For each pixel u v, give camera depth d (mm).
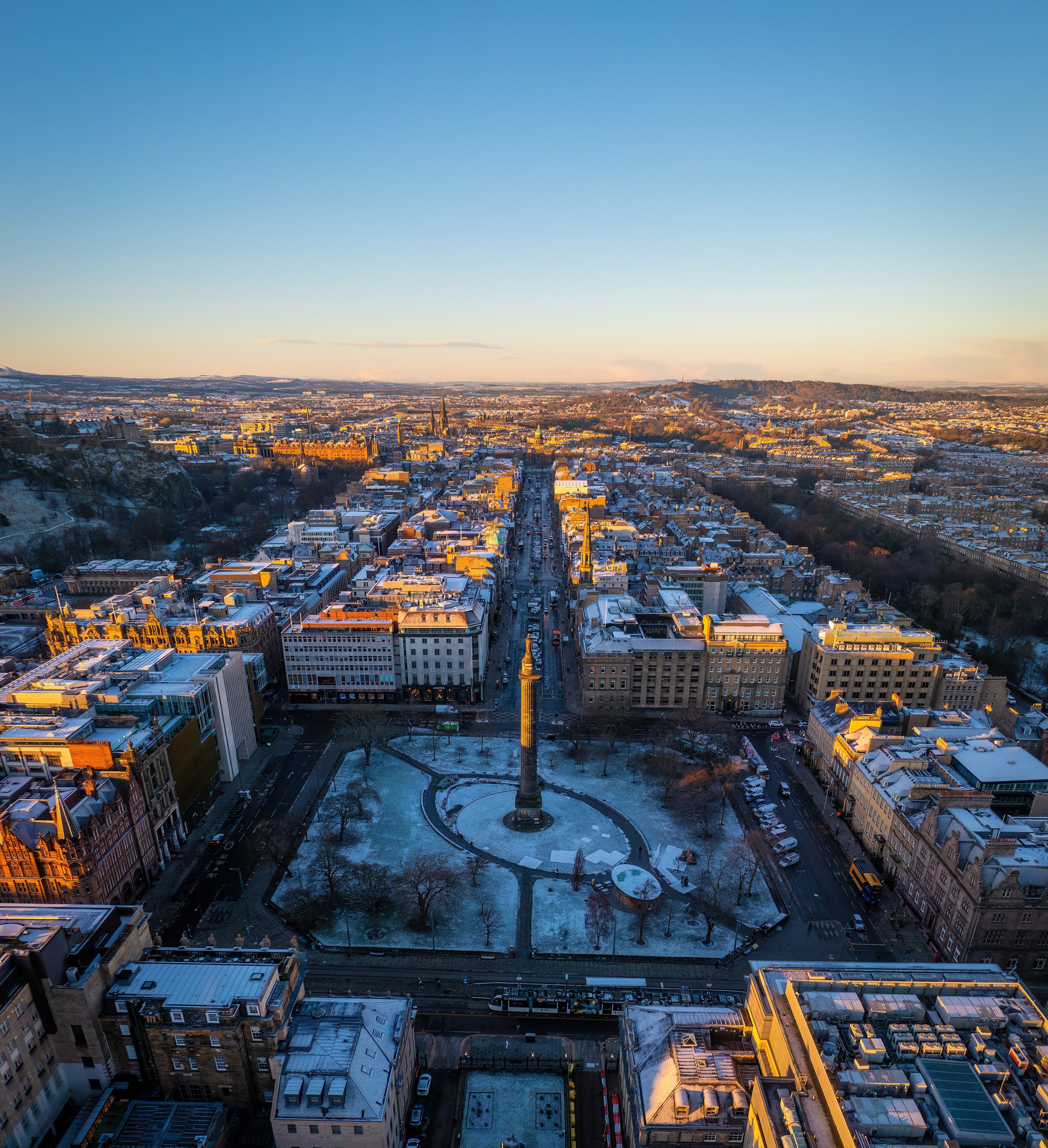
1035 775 181000
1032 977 144875
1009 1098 78438
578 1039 131750
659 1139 96375
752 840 185875
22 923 117188
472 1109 117938
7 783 166500
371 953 152000
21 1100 106312
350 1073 102750
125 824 164375
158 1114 107688
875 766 189625
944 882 152750
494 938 155875
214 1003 107688
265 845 176875
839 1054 83750
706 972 147500
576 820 196000
